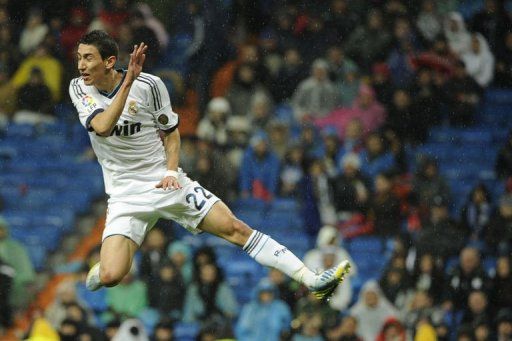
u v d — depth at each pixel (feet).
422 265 164.86
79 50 87.86
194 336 158.10
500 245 179.52
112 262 89.35
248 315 155.63
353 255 179.83
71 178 201.46
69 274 183.42
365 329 156.87
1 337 165.07
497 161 201.87
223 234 91.91
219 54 209.56
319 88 202.39
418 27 214.28
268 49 209.26
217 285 161.48
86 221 194.18
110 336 151.43
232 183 187.73
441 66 209.46
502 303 159.74
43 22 214.69
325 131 196.75
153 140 91.56
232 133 191.31
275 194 188.14
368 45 209.15
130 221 90.94
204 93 206.08
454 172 205.26
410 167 201.67
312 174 184.03
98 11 213.87
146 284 161.99
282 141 194.18
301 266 91.15
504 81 219.82
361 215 182.70
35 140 207.10
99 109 87.61
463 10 221.66
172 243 165.78
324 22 212.02
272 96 204.85
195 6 211.82
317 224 182.19
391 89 203.92
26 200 197.57
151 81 89.92
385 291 163.53
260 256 91.40
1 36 213.87
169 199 91.25
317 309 153.69
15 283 169.48
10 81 212.02
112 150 90.74
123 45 205.16
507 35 219.20
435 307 161.68
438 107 208.03
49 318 155.74
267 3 213.87
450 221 175.63
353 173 184.34
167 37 209.97
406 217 183.93
